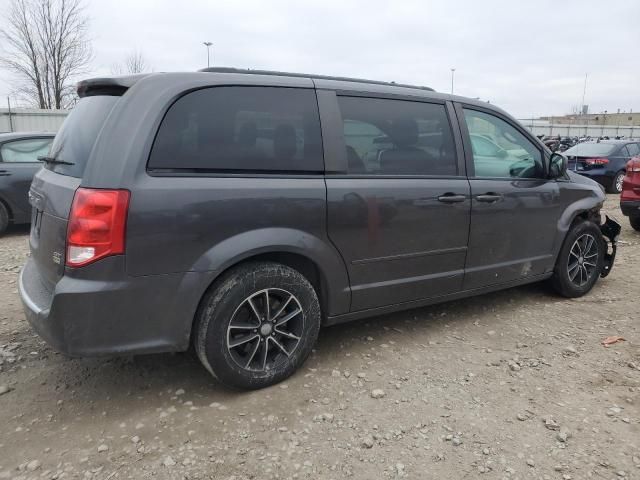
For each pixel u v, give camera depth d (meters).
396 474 2.40
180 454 2.51
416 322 4.20
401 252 3.51
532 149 4.36
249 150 2.93
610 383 3.24
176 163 2.72
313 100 3.19
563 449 2.59
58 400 2.98
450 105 3.84
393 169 3.47
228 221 2.81
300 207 3.03
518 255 4.25
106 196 2.54
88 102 3.04
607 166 13.43
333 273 3.24
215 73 2.94
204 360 2.90
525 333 4.01
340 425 2.76
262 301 3.02
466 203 3.78
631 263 6.19
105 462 2.45
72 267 2.57
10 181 7.48
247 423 2.77
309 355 3.51
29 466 2.41
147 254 2.63
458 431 2.72
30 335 3.85
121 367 3.38
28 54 28.20
